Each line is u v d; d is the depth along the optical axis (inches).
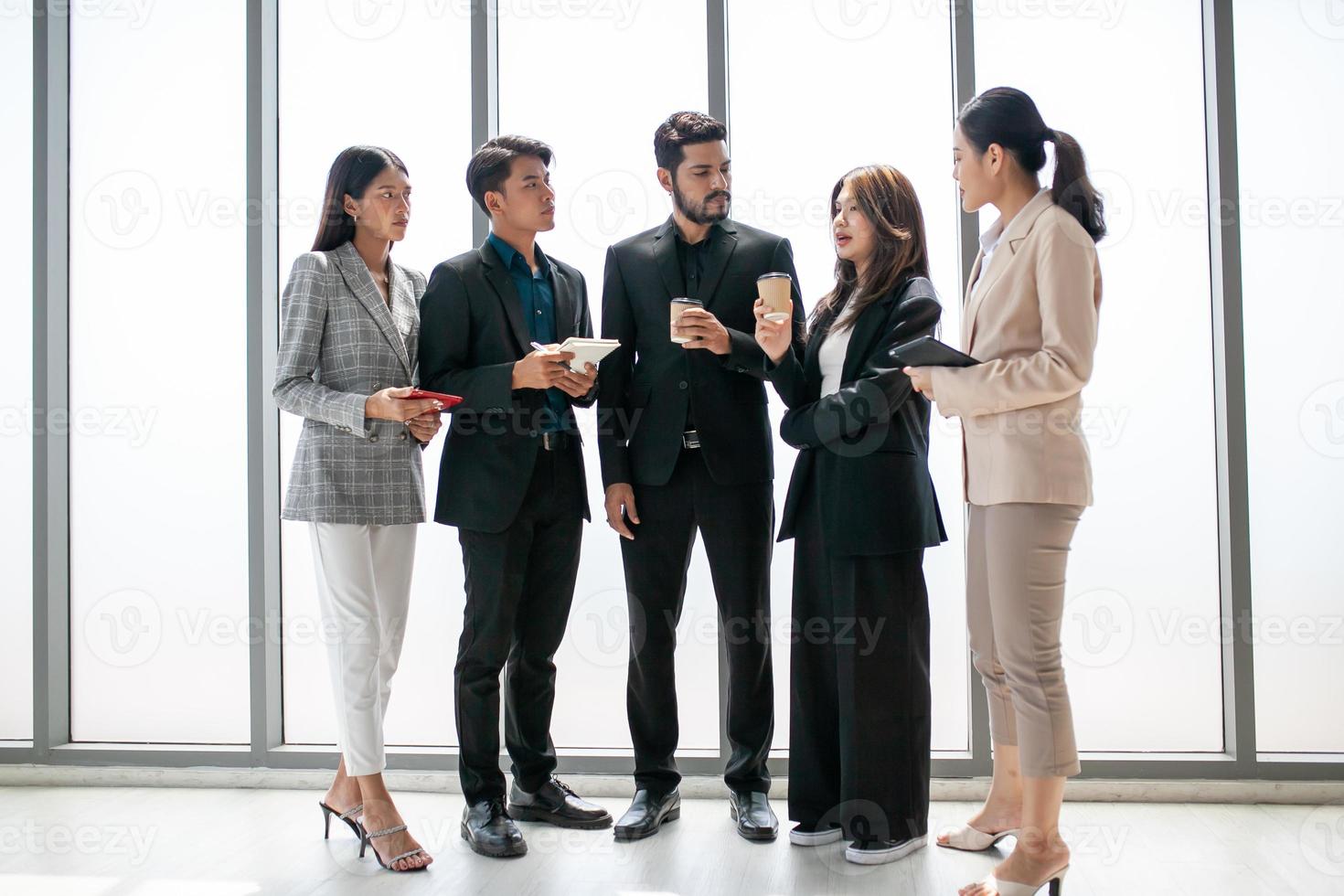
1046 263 75.7
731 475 95.4
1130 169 114.7
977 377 76.2
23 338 126.3
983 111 80.6
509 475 93.6
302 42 124.5
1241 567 109.8
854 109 118.1
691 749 117.4
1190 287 114.0
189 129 124.8
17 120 127.0
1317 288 112.1
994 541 77.7
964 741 115.1
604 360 100.0
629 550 99.6
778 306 88.7
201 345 123.9
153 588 124.0
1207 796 108.1
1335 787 106.7
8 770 120.6
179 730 123.3
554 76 121.8
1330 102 112.1
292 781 117.9
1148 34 114.9
